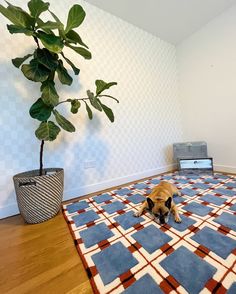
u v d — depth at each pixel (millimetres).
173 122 2811
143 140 2443
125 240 1035
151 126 2529
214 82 2357
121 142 2217
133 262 853
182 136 2896
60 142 1768
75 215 1426
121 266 834
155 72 2562
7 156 1510
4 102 1486
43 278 808
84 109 1906
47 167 1698
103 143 2059
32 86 1615
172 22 2285
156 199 1272
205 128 2555
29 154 1611
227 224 1102
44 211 1354
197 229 1078
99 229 1180
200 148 2369
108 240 1049
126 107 2248
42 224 1330
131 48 2289
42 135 1236
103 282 751
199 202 1455
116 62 2146
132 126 2318
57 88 1742
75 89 1848
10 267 891
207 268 774
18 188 1302
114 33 2127
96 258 903
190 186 1864
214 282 701
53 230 1232
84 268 852
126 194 1812
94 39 1959
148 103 2480
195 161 2283
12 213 1525
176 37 2621
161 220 1156
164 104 2686
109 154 2115
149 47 2490
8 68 1498
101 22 2012
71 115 1831
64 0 1761
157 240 1007
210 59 2365
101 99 2021
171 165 2779
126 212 1396
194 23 2324
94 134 1986
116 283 741
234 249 877
